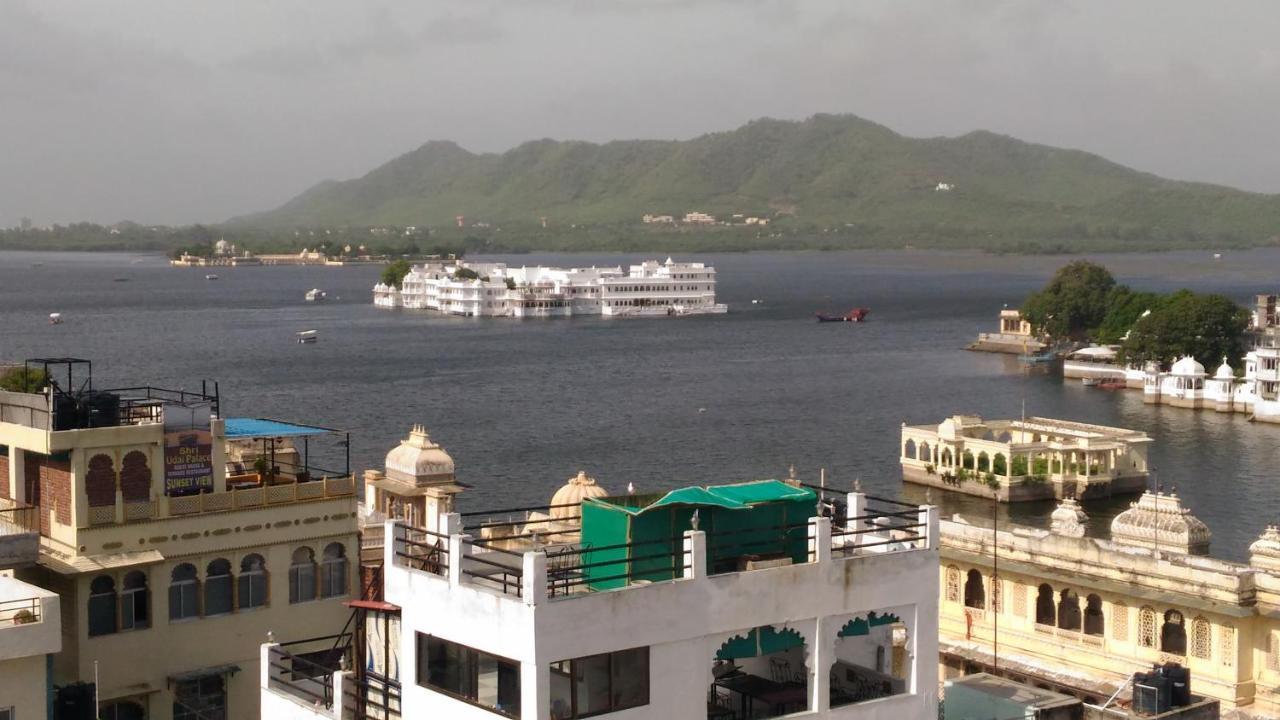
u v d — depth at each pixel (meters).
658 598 34.38
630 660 34.28
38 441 52.31
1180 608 64.88
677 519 37.56
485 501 142.38
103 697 52.53
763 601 35.97
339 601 58.34
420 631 35.84
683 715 34.91
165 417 54.66
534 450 175.88
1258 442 185.25
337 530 58.41
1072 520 77.50
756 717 37.72
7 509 53.12
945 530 74.81
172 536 54.25
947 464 155.00
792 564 37.16
